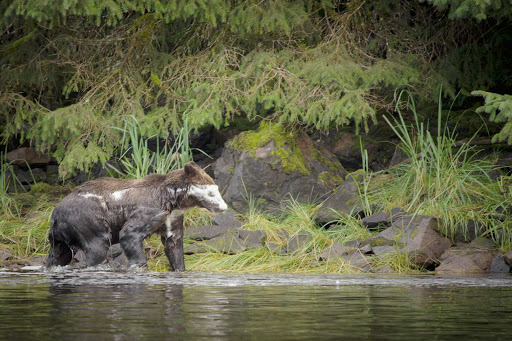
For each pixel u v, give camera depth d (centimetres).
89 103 4131
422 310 1563
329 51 3972
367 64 4034
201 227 3447
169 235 3047
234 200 3819
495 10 3534
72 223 2947
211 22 4138
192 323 1346
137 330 1258
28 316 1434
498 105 2891
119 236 2994
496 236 3152
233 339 1166
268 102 3828
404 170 3719
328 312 1519
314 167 3925
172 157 3831
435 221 3148
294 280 2395
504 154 4022
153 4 3800
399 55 4025
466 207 3331
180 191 2988
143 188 3019
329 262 3012
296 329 1281
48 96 4616
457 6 3384
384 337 1200
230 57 4131
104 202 2994
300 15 3938
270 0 3909
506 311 1548
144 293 1903
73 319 1392
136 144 3769
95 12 3653
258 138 3931
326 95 3762
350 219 3409
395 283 2281
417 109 4628
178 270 3030
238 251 3222
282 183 3819
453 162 3522
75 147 3966
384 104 4022
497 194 3394
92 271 2888
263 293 1923
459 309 1583
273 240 3322
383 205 3450
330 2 4141
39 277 2495
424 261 3012
